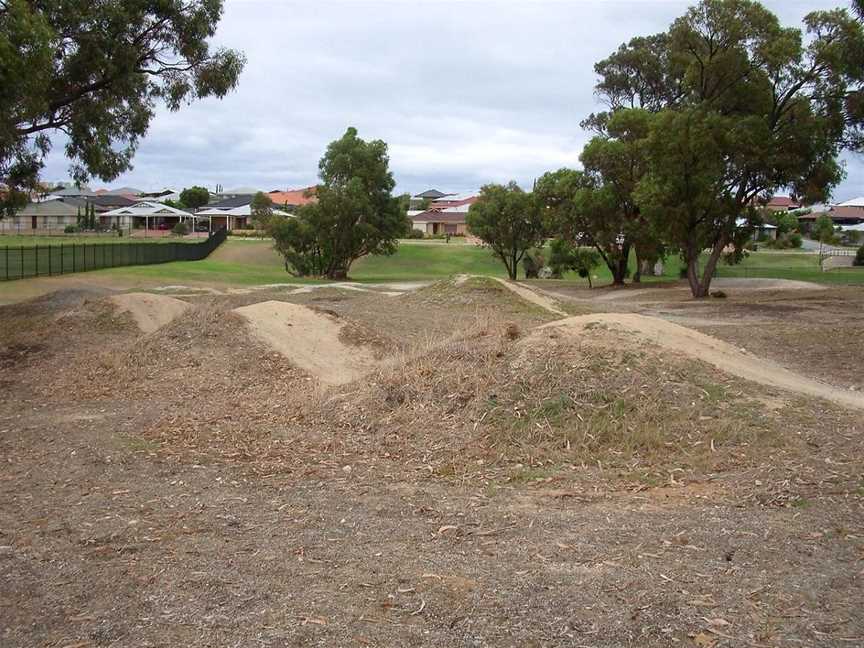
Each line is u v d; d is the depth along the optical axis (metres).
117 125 22.98
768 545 4.84
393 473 6.71
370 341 13.06
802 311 23.84
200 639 3.74
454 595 4.16
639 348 8.72
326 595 4.20
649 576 4.37
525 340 9.13
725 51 27.78
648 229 36.62
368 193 48.38
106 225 88.88
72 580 4.47
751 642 3.63
